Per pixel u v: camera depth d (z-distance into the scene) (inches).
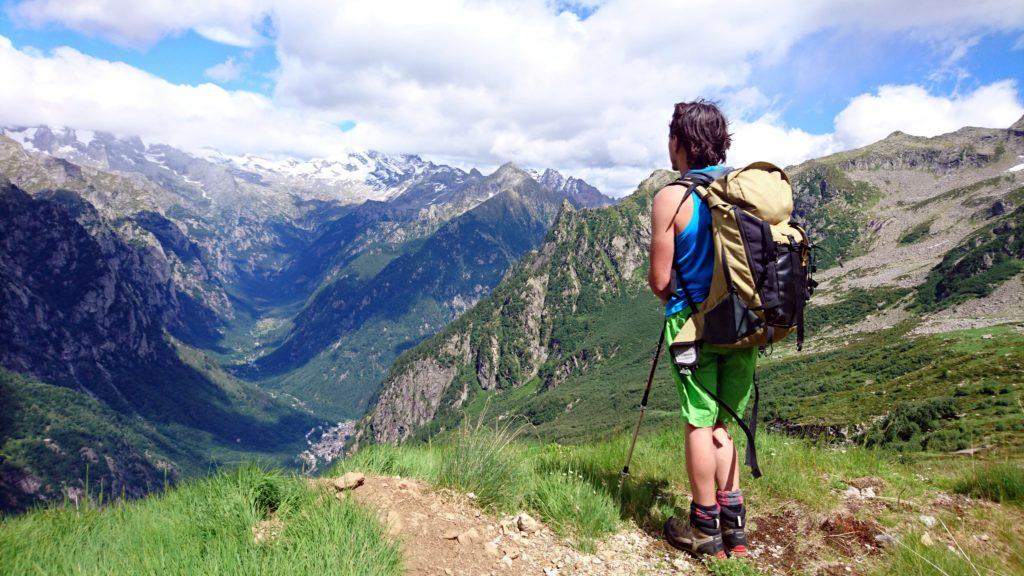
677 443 302.0
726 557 164.7
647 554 169.0
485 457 197.9
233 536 136.8
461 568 143.8
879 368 6786.4
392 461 220.4
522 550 159.9
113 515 160.9
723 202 144.9
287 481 168.9
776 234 139.9
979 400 2839.6
